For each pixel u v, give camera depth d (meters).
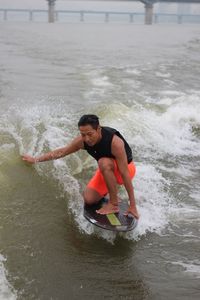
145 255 3.85
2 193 4.85
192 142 7.29
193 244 4.06
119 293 3.32
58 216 4.46
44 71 15.98
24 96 10.48
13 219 4.33
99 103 9.71
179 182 5.54
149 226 4.34
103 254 3.84
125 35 51.84
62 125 7.29
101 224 4.00
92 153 4.10
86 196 4.30
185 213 4.67
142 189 5.18
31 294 3.22
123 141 4.05
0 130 6.68
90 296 3.26
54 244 3.94
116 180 4.18
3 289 3.23
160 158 6.41
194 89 12.59
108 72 16.00
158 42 38.59
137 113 8.21
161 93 11.64
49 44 32.34
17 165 5.54
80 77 14.46
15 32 54.44
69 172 5.52
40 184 5.14
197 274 3.59
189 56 24.61
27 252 3.78
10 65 17.67
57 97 10.50
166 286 3.42
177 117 8.30
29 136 6.52
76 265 3.64
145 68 17.84
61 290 3.31
